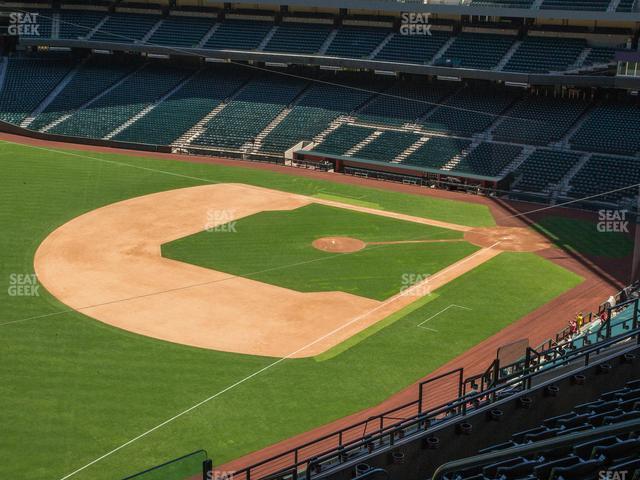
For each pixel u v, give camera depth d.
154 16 97.56
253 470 28.41
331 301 44.69
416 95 83.12
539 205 64.88
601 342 25.42
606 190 64.94
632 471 16.72
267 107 85.50
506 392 23.75
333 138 79.00
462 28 84.19
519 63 77.06
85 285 46.16
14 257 50.34
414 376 36.12
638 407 20.45
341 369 36.72
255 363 37.12
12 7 99.25
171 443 30.17
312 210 62.53
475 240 56.16
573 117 74.38
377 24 88.38
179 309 43.12
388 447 20.94
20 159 74.88
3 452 29.17
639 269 48.75
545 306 44.62
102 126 85.62
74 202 62.53
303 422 32.03
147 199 64.06
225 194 66.38
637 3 72.12
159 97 90.12
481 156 72.50
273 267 49.78
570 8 74.38
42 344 38.38
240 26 93.06
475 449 21.94
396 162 73.94
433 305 44.41
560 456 18.34
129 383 34.81
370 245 54.56
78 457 29.02
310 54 86.62
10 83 94.00
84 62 98.12
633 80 68.06
